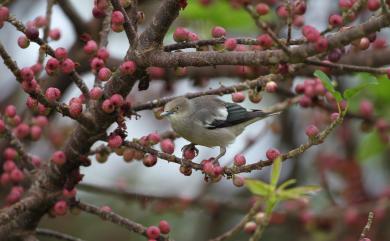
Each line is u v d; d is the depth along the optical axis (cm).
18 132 985
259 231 843
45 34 991
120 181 1359
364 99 1330
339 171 1466
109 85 840
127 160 862
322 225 1320
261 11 827
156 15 796
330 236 1314
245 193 1599
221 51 764
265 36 755
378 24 680
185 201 1290
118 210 1566
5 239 904
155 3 1483
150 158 823
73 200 899
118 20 796
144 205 1251
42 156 1402
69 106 803
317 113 1447
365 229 773
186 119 1133
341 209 1330
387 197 1384
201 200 1303
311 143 767
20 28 769
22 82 761
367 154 1350
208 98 1176
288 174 1547
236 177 804
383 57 1216
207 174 807
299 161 1558
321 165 1473
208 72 1263
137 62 810
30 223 912
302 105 1031
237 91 901
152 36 801
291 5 802
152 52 803
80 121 829
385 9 673
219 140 1141
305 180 1559
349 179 1453
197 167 806
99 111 837
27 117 1059
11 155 971
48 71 796
